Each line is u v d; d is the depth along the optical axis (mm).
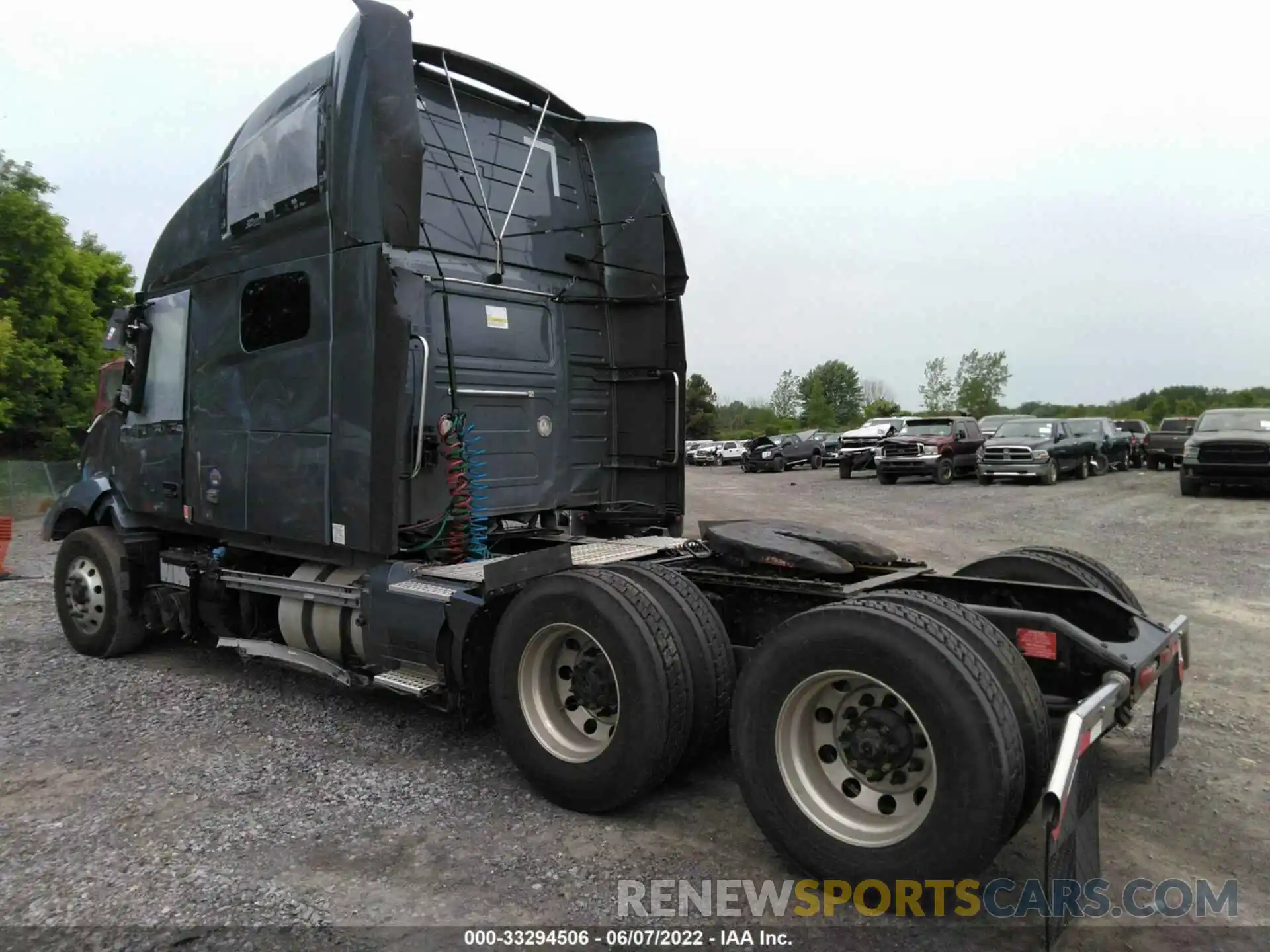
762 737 3406
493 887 3387
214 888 3373
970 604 4574
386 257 4613
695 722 3875
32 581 11172
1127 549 12469
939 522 16062
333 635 5281
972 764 2895
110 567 6867
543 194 5984
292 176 5238
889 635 3084
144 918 3168
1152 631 4062
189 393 6246
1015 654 3268
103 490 7113
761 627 4469
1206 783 4363
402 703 5762
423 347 4789
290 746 4941
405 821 3965
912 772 3186
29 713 5582
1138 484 23781
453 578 4578
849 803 3320
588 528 6391
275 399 5438
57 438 22672
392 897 3312
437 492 5055
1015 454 23797
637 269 6250
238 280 5758
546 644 4113
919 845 3008
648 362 6270
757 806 3428
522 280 5754
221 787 4352
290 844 3746
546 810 4082
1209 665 6527
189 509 6246
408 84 4590
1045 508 18031
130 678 6418
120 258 25500
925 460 25328
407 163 4539
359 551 4887
